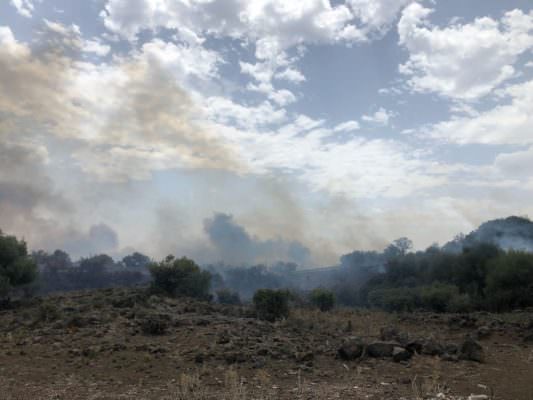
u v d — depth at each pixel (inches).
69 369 390.6
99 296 820.6
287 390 320.2
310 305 983.0
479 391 319.0
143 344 469.1
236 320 621.3
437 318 694.5
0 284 836.6
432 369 378.9
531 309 794.2
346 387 326.3
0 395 318.0
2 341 508.1
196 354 419.5
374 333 589.6
